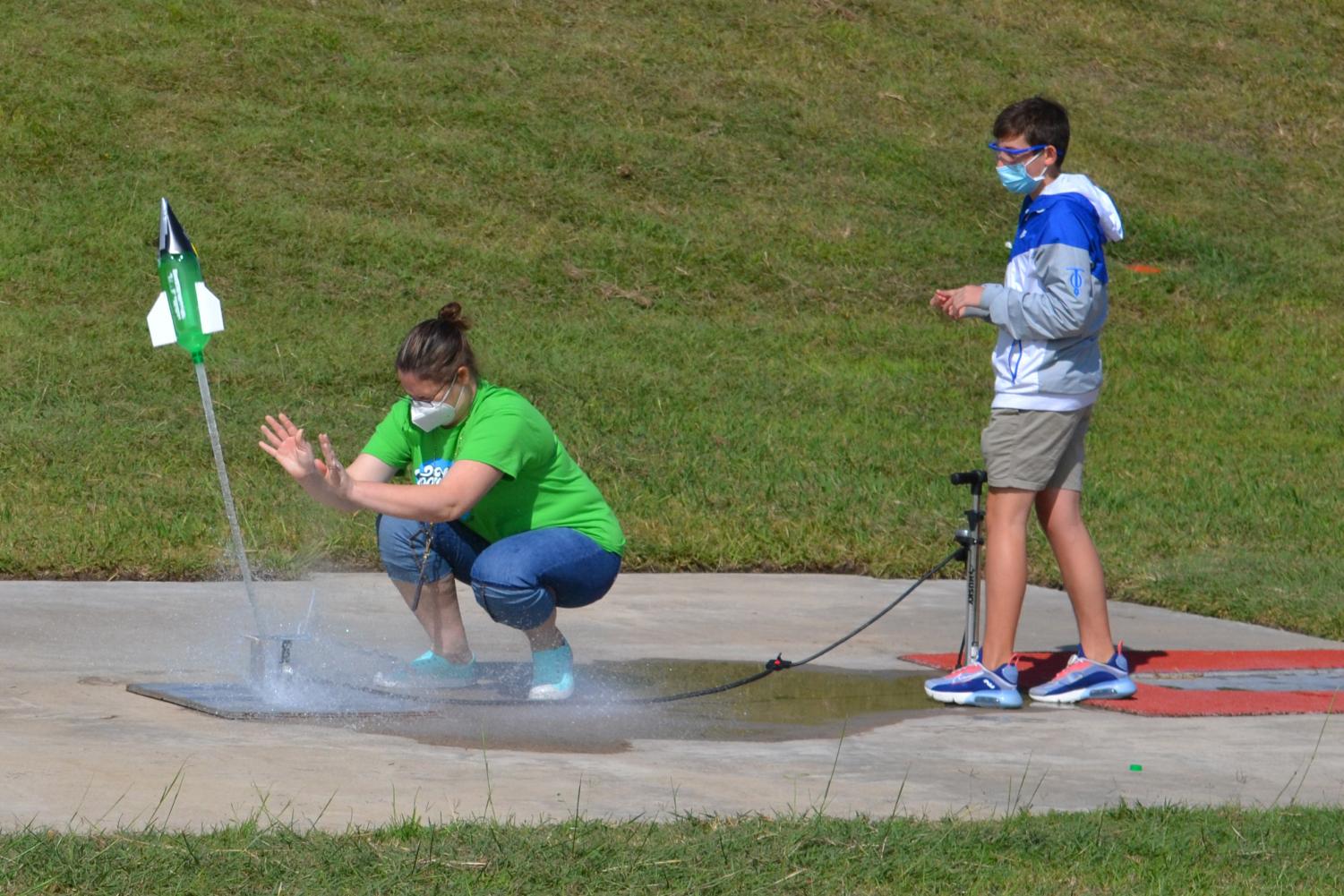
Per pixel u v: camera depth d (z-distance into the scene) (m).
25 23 63.00
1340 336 60.06
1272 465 43.88
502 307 52.34
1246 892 12.62
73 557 26.94
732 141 66.56
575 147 63.41
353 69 65.19
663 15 75.81
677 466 38.59
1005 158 19.97
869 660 23.22
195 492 33.03
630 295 54.75
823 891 12.26
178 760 15.38
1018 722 19.30
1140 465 43.00
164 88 60.88
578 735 17.62
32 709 17.41
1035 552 32.22
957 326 56.44
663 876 12.33
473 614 25.34
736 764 16.52
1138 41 85.31
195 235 52.38
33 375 41.19
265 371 43.88
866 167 66.69
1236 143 77.44
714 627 25.27
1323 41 88.94
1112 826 14.25
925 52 78.00
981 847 13.43
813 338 53.59
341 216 55.72
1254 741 18.48
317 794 14.36
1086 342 20.20
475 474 18.28
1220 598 28.61
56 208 52.44
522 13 73.25
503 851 12.61
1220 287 63.12
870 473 39.53
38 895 11.29
